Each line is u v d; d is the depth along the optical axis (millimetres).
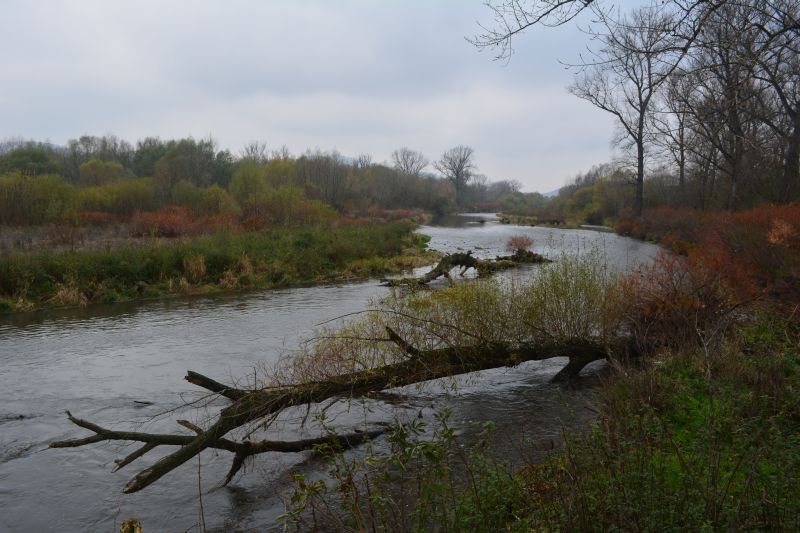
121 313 15625
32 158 52188
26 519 5414
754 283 10586
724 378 6512
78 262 18516
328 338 8172
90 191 34250
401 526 3824
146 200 35438
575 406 7590
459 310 8648
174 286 19344
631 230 40750
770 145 12273
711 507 3287
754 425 4055
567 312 9055
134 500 5711
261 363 10234
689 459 4465
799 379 6184
